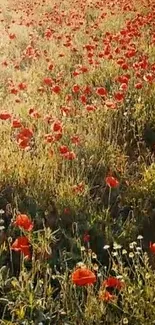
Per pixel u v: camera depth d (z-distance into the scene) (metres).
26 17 13.49
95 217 4.17
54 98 6.56
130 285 3.30
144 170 5.04
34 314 3.16
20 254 3.75
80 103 6.48
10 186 4.51
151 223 4.25
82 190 4.42
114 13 12.02
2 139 5.25
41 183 4.53
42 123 5.69
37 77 7.83
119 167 5.06
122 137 5.83
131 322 3.15
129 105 6.24
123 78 5.87
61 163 4.91
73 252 3.81
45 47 10.12
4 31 11.66
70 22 11.57
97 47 9.10
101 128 5.79
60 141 5.27
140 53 8.70
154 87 6.69
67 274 3.45
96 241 3.96
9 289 3.40
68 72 8.18
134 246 3.90
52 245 3.83
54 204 4.35
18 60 9.39
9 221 4.15
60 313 3.20
